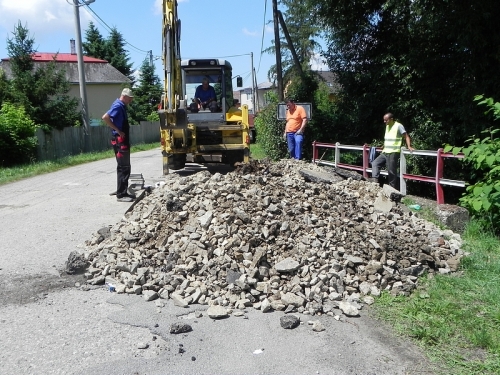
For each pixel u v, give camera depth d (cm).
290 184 777
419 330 470
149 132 4384
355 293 558
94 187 1297
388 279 580
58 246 737
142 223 677
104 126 3120
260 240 610
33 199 1157
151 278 579
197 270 578
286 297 530
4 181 1560
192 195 717
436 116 1570
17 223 891
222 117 1562
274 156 1941
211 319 504
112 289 571
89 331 475
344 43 1833
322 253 597
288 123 1497
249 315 514
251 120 3228
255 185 748
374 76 1702
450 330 477
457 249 699
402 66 1600
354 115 1778
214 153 1535
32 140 2202
